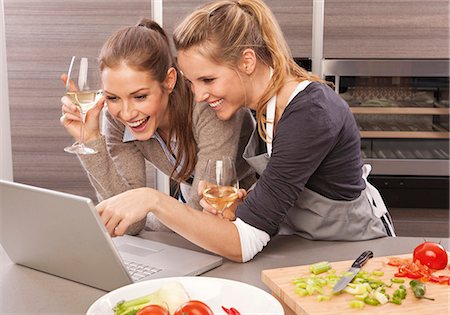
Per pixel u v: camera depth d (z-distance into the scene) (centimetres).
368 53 318
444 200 329
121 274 120
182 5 318
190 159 179
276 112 152
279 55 150
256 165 162
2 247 153
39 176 338
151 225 191
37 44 327
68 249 124
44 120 333
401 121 323
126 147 186
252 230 142
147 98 158
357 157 157
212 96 150
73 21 324
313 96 143
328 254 147
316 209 155
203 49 145
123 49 153
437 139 324
